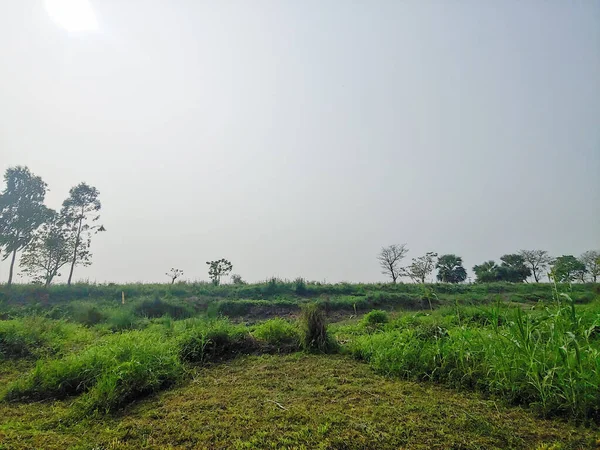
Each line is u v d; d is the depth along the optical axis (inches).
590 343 158.6
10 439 128.3
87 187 816.3
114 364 180.1
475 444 117.3
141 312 535.5
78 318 422.6
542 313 178.2
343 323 452.4
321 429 127.4
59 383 177.3
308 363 215.0
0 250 740.7
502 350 165.9
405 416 137.5
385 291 719.7
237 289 708.0
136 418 144.7
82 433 133.6
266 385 178.5
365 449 116.1
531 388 148.1
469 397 156.8
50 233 768.9
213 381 187.9
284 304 587.2
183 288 713.6
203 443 122.7
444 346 189.3
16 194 748.6
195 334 238.5
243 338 250.2
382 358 201.5
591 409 132.8
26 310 518.6
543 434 122.6
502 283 810.2
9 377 201.9
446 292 717.3
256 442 121.3
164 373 185.3
